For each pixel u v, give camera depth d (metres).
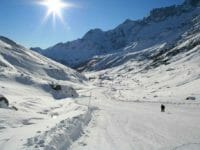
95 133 17.62
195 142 15.23
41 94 67.25
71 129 15.86
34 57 158.00
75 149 12.66
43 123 17.41
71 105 42.59
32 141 11.16
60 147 12.02
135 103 64.69
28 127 15.16
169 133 18.31
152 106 53.97
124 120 26.56
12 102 34.09
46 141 11.38
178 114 34.44
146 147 13.73
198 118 28.86
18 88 63.50
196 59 192.00
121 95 103.81
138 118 28.94
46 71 138.38
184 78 127.62
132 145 14.10
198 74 125.00
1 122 15.73
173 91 95.00
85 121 22.88
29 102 37.56
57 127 14.97
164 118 28.95
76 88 123.25
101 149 12.93
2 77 71.88
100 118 27.94
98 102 64.94
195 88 89.19
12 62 124.75
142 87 144.12
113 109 44.31
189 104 56.06
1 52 129.75
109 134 17.41
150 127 21.28
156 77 175.50
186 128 20.89
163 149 13.38
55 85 77.69
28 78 78.44
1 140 11.22
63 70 155.62
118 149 13.08
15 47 164.75
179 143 14.92
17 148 10.09
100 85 167.50
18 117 18.28
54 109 36.53
